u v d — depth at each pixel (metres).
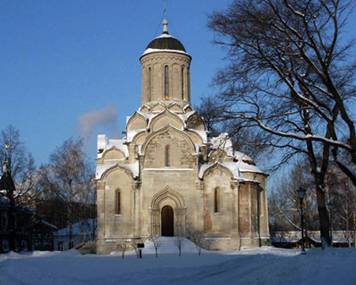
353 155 26.02
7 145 67.19
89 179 75.56
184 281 21.30
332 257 19.17
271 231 81.56
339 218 80.62
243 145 27.52
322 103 27.12
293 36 25.66
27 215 76.88
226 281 19.48
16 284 22.36
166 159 56.84
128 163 58.56
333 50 26.12
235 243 55.12
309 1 24.67
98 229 54.97
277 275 18.06
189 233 55.25
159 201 55.88
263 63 26.20
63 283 22.61
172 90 61.19
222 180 56.72
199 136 58.47
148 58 61.97
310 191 68.50
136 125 60.53
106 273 27.86
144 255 46.97
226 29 25.66
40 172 75.00
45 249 81.81
